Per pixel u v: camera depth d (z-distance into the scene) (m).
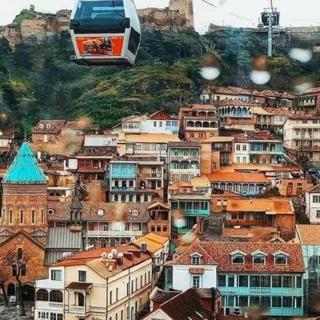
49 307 119.44
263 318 121.31
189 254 123.12
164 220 167.38
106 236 166.25
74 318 117.19
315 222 171.62
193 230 162.00
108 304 117.31
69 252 148.00
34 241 150.38
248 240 140.75
